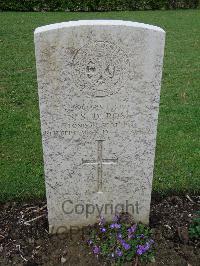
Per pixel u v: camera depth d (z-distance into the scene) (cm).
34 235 104
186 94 187
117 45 82
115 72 84
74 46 81
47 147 92
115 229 98
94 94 87
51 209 101
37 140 145
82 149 93
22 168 130
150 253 95
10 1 375
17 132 150
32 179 124
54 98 86
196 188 121
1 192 118
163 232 104
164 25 325
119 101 88
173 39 282
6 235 104
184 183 123
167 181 124
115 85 86
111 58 83
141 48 82
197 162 134
